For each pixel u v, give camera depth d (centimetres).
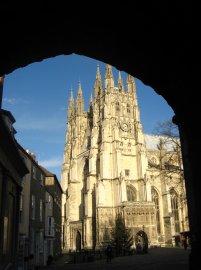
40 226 5059
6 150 2927
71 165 11781
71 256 8125
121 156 10200
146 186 9731
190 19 1379
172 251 7169
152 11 1450
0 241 2773
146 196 9644
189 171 1762
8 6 1396
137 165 10388
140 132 10656
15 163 3378
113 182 9919
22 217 3984
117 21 1576
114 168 10038
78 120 12494
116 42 1705
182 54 1550
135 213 9156
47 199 5931
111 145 10369
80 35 1692
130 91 11388
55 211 7188
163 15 1441
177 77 1669
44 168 7000
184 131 1748
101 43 1739
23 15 1473
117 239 8150
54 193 6900
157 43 1596
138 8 1465
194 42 1459
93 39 1719
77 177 11638
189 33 1442
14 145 3027
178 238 9738
